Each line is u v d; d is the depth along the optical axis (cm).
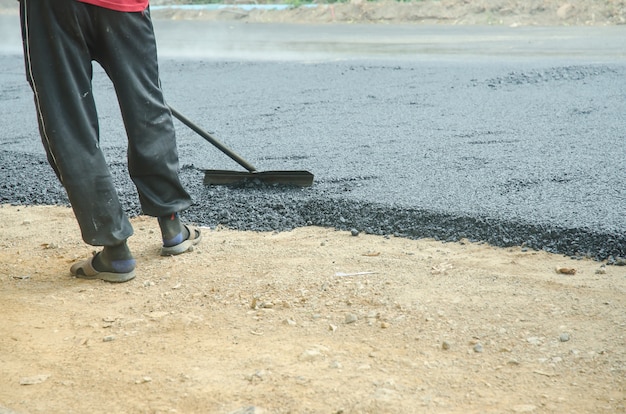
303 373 249
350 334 279
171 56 1430
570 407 226
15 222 458
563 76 916
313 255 371
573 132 607
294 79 1022
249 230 423
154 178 373
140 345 279
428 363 254
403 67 1074
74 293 339
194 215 446
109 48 349
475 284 321
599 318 282
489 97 803
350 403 229
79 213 343
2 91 1046
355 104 802
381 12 2077
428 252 370
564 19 1805
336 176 502
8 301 331
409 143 597
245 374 251
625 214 386
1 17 2981
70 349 279
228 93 928
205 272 356
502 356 258
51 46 332
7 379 257
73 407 237
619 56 1105
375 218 418
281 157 575
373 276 336
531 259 354
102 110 842
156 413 230
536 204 413
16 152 639
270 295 321
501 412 224
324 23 2123
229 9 2508
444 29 1769
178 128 714
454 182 470
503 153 545
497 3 1925
